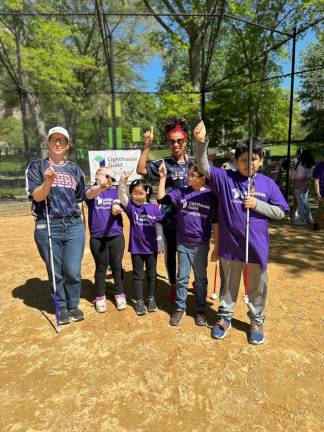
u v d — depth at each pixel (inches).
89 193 150.1
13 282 195.8
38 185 140.9
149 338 136.7
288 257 237.5
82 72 773.9
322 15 536.7
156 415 100.0
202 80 502.6
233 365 119.9
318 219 327.3
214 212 139.2
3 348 132.7
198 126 124.4
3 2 539.8
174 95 498.6
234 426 95.8
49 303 169.0
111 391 109.5
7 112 959.0
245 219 126.5
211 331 140.3
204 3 534.0
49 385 112.6
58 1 703.7
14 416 100.2
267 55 576.7
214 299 170.7
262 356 124.3
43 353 129.2
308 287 185.3
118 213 155.1
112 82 421.7
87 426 96.4
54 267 146.2
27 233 313.6
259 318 134.0
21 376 117.0
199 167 129.3
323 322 147.9
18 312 160.2
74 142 780.6
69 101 676.7
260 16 583.8
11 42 584.7
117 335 139.5
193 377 114.7
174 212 160.4
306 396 106.0
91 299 173.0
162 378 114.6
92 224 155.3
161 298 174.1
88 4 716.7
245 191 126.4
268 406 102.4
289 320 149.5
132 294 179.2
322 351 127.4
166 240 162.4
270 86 638.5
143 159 158.6
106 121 797.2
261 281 130.0
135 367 120.0
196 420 98.0
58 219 143.5
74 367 121.0
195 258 143.5
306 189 339.9
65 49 668.1
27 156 508.7
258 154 124.0
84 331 143.1
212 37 471.5
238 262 131.2
